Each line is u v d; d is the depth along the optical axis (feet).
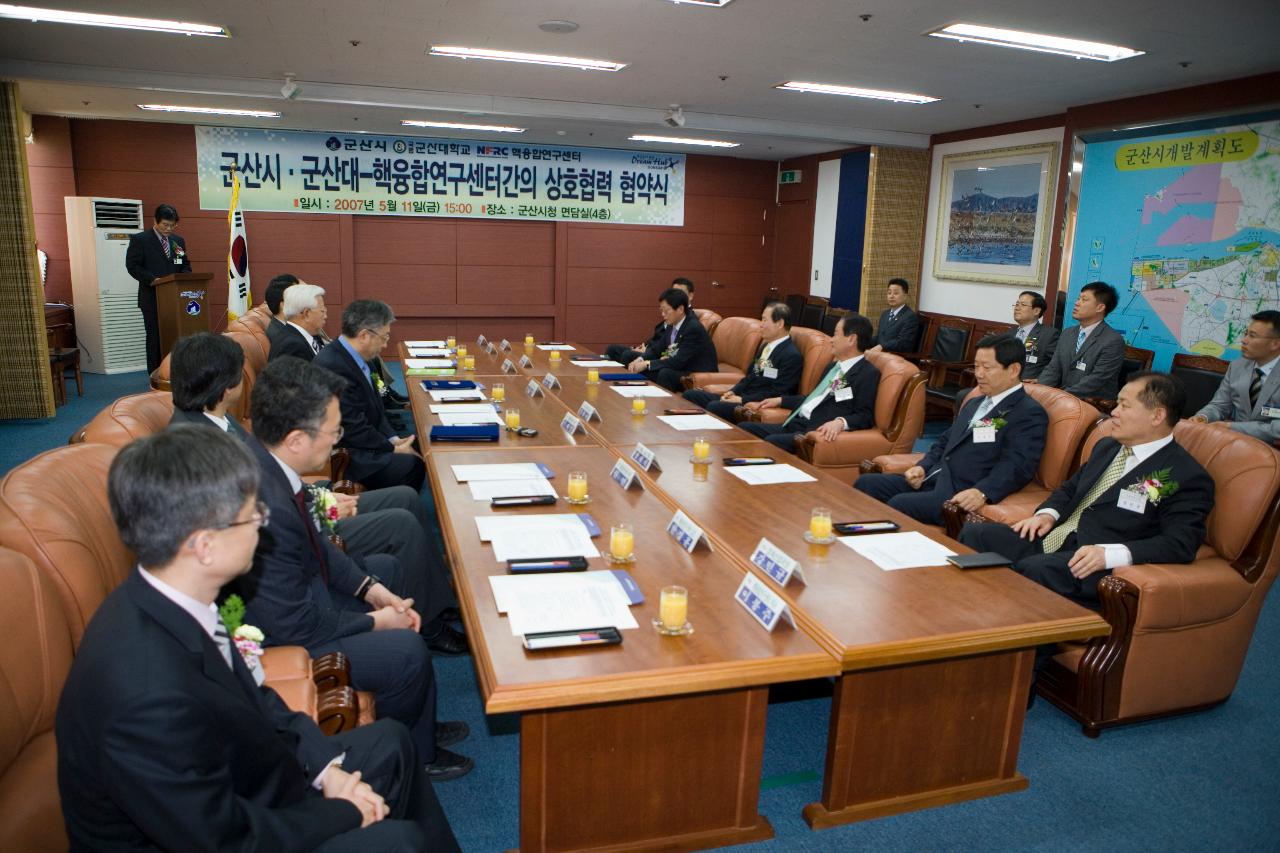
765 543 7.38
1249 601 8.85
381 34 16.92
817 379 17.76
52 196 29.04
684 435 12.65
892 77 19.69
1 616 4.33
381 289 33.68
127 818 3.94
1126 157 21.52
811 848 6.77
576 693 5.36
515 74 20.66
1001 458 11.50
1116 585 8.32
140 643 3.86
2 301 20.52
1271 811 7.54
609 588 6.78
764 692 6.54
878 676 6.85
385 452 12.54
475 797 7.42
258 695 4.77
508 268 34.86
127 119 29.19
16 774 4.34
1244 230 18.69
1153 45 16.01
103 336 28.09
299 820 4.33
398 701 6.98
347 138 31.89
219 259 31.40
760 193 36.99
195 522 3.96
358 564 8.68
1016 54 17.10
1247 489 8.77
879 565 7.60
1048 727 8.88
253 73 21.35
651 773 6.39
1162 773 8.07
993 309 26.84
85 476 6.21
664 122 25.70
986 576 7.45
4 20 16.22
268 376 6.79
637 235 35.83
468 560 7.23
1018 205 25.44
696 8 14.51
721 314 37.65
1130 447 9.32
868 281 29.96
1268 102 18.03
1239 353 18.93
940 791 7.39
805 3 14.01
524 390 15.81
